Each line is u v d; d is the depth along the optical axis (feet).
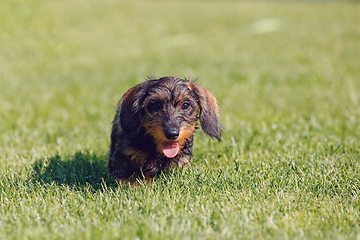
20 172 15.38
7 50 54.80
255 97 29.99
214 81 35.60
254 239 10.41
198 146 18.94
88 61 49.57
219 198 12.98
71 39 62.39
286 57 46.34
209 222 11.29
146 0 98.37
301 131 20.77
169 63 45.88
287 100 28.86
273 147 18.26
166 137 13.01
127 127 13.75
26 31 64.23
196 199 12.80
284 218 11.27
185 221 11.23
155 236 10.31
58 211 12.00
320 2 107.55
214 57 48.32
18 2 74.43
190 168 15.23
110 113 26.45
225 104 27.73
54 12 75.82
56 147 19.03
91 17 75.77
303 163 15.89
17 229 10.65
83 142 20.26
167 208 12.00
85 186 14.64
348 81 34.17
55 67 46.73
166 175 14.58
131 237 10.28
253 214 11.71
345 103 26.99
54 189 13.83
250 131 21.01
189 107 14.06
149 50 55.52
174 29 70.85
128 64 46.62
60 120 25.22
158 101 13.58
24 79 40.40
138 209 12.23
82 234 10.39
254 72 39.22
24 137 21.18
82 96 31.91
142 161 13.99
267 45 54.80
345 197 13.10
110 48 57.88
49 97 31.73
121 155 14.10
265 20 76.64
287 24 71.36
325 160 15.87
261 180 14.19
